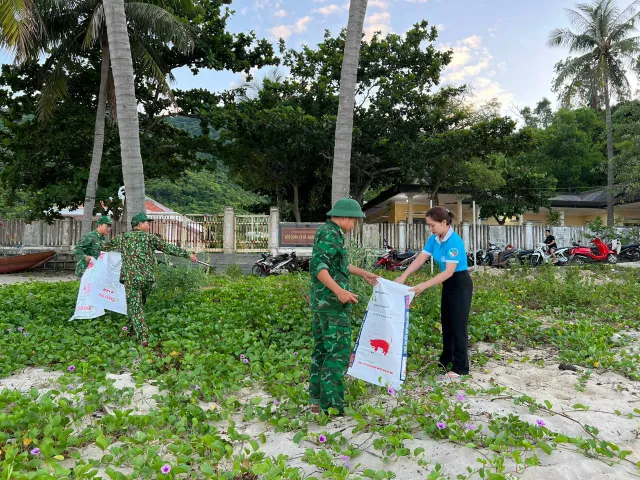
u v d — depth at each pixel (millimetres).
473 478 2801
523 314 8234
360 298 6984
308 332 6586
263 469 2791
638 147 24422
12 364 5168
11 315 7562
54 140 17094
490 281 12797
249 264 18016
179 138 20094
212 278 13219
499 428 3314
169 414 3658
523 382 4840
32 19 12195
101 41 15742
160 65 17438
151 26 14516
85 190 17641
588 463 2949
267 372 4902
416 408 3645
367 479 2889
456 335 4836
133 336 6566
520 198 25609
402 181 23641
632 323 7812
